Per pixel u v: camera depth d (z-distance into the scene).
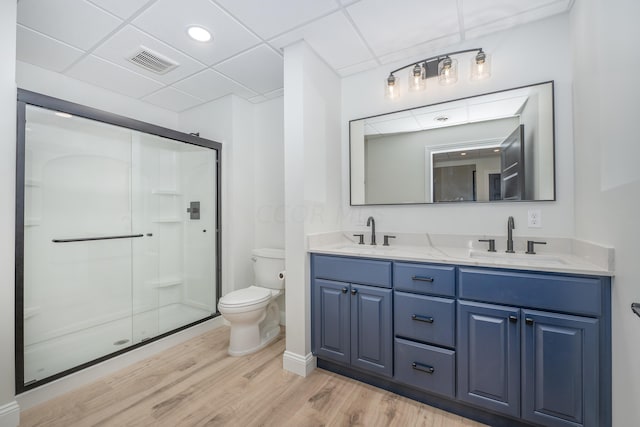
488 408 1.32
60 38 1.81
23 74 2.09
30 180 1.86
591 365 1.12
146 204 2.66
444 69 1.80
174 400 1.55
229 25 1.68
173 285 2.83
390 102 2.11
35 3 1.48
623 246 1.00
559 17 1.59
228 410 1.47
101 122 1.97
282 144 2.76
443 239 1.90
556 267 1.19
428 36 1.79
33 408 1.48
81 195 2.21
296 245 1.87
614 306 1.07
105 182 2.37
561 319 1.18
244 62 2.11
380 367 1.61
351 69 2.18
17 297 1.49
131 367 1.90
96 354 1.92
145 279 2.63
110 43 1.86
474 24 1.67
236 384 1.71
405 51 1.95
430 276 1.47
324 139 2.07
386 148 2.12
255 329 2.16
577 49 1.44
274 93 2.68
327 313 1.80
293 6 1.52
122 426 1.35
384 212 2.13
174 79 2.38
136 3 1.50
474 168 1.82
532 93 1.65
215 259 2.75
